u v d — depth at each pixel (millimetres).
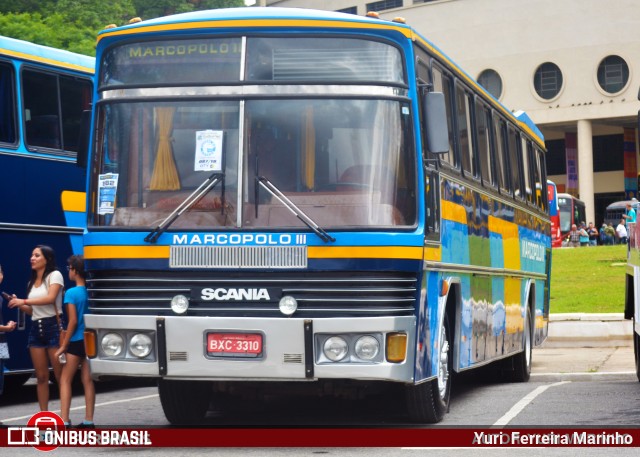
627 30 78438
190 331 9906
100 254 10227
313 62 10258
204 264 9953
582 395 14555
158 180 10258
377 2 90938
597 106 79250
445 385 11750
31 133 15820
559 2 80750
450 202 11695
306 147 10078
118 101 10492
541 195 19984
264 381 10570
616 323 22625
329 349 9781
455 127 12391
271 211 9961
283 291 9836
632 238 16094
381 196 10000
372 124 10141
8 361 15328
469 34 83938
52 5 50531
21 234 15547
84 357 11227
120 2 54125
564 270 37125
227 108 10242
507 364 17094
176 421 11836
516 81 82125
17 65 15672
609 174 84000
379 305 9836
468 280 12789
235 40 10383
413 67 10328
